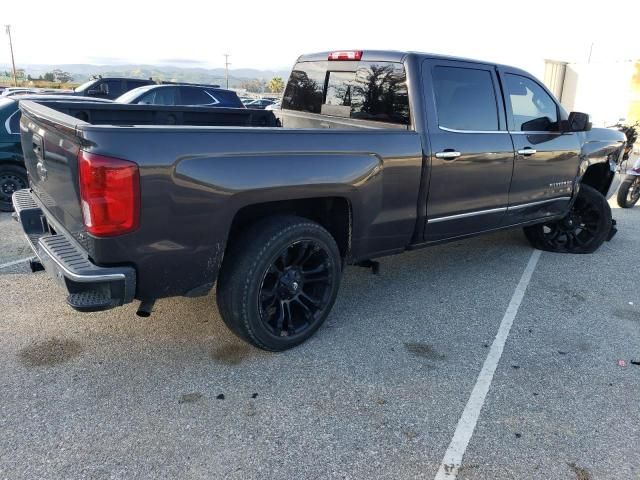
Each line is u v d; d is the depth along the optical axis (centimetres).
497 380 313
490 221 450
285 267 324
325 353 337
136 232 251
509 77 444
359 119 417
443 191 392
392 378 311
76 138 244
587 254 578
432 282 473
